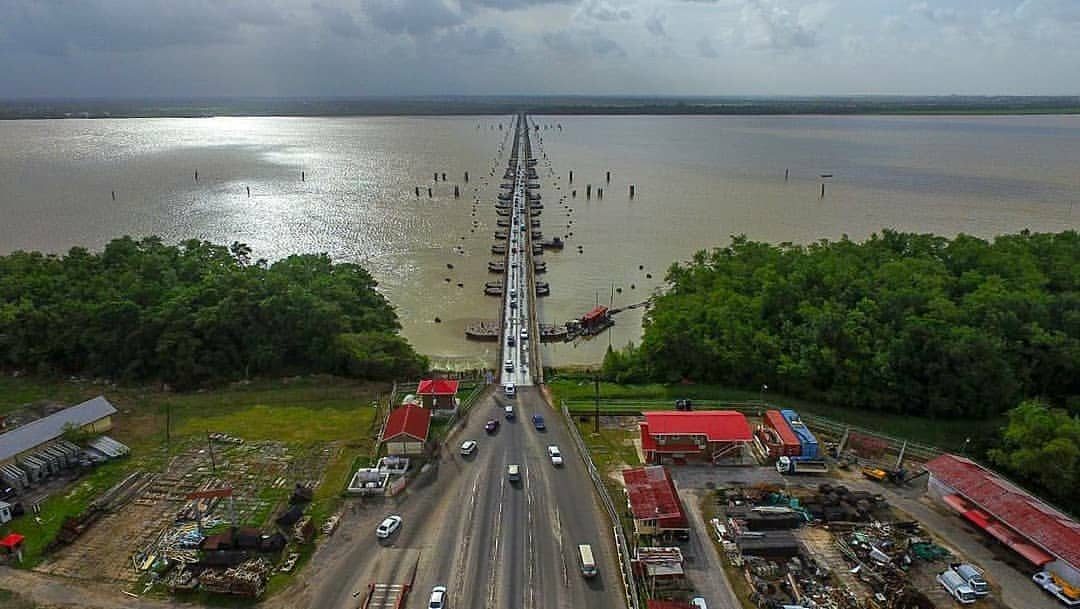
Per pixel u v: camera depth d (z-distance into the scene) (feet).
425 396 279.90
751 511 214.90
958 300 349.41
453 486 230.27
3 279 351.25
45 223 623.77
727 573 189.88
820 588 181.57
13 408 282.77
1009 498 205.87
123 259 390.21
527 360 345.92
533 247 578.66
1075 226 628.28
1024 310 323.16
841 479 239.30
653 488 214.07
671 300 370.32
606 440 265.13
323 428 269.44
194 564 186.91
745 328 324.60
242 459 244.63
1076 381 310.04
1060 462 237.45
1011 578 188.55
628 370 326.65
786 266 390.63
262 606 174.29
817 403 309.01
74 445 241.35
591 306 453.58
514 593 180.96
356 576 185.98
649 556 190.80
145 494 222.28
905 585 181.88
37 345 319.88
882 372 299.38
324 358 320.50
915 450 258.98
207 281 343.67
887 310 325.62
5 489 219.61
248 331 320.70
